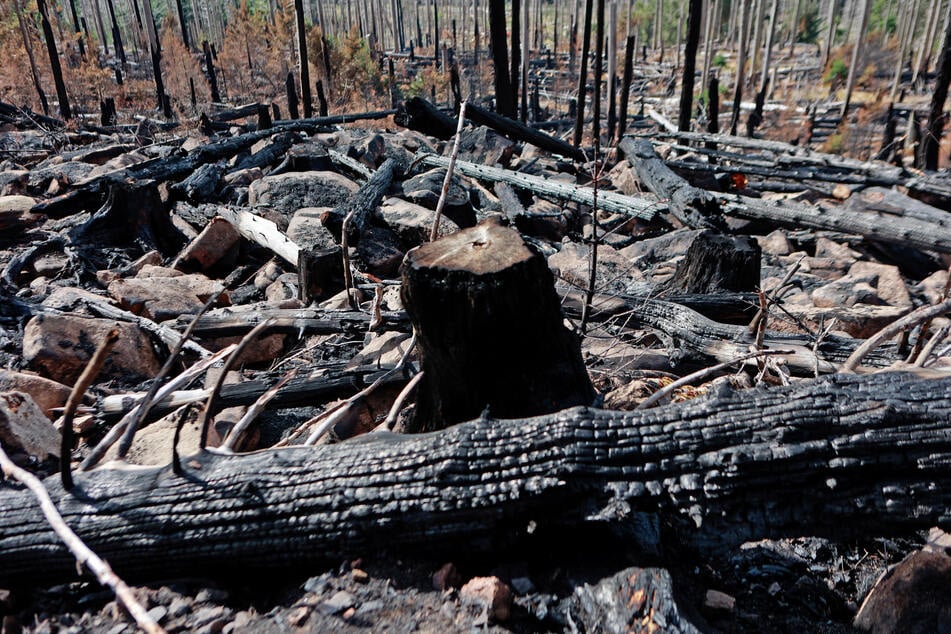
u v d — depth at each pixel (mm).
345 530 2039
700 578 2289
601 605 1933
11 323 4695
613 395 3432
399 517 2025
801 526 1958
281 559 2100
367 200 8297
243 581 2178
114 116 20109
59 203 8109
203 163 10469
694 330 4266
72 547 1776
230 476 2127
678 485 1956
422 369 2701
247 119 27188
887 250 8750
